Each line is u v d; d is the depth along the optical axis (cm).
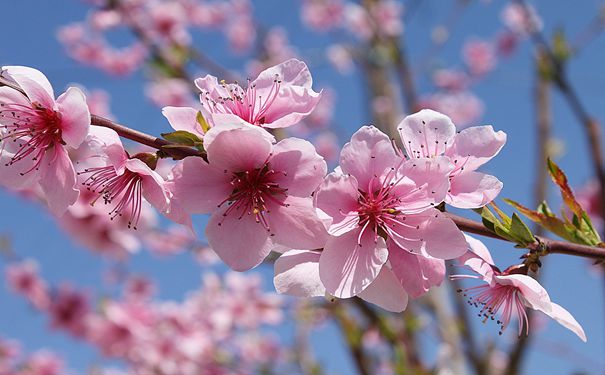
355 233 36
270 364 96
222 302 110
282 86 38
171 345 105
